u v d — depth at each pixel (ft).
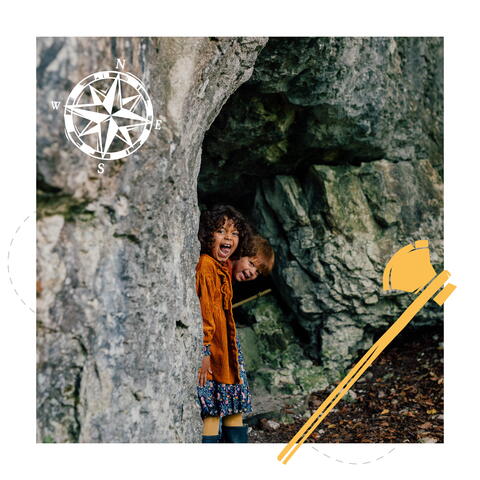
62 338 4.48
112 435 4.84
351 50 10.37
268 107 11.05
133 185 4.89
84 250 4.58
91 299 4.64
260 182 13.48
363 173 13.10
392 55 12.41
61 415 4.53
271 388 12.57
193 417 6.77
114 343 4.86
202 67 6.12
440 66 14.26
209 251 8.55
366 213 13.01
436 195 13.62
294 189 13.10
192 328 6.62
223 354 8.18
